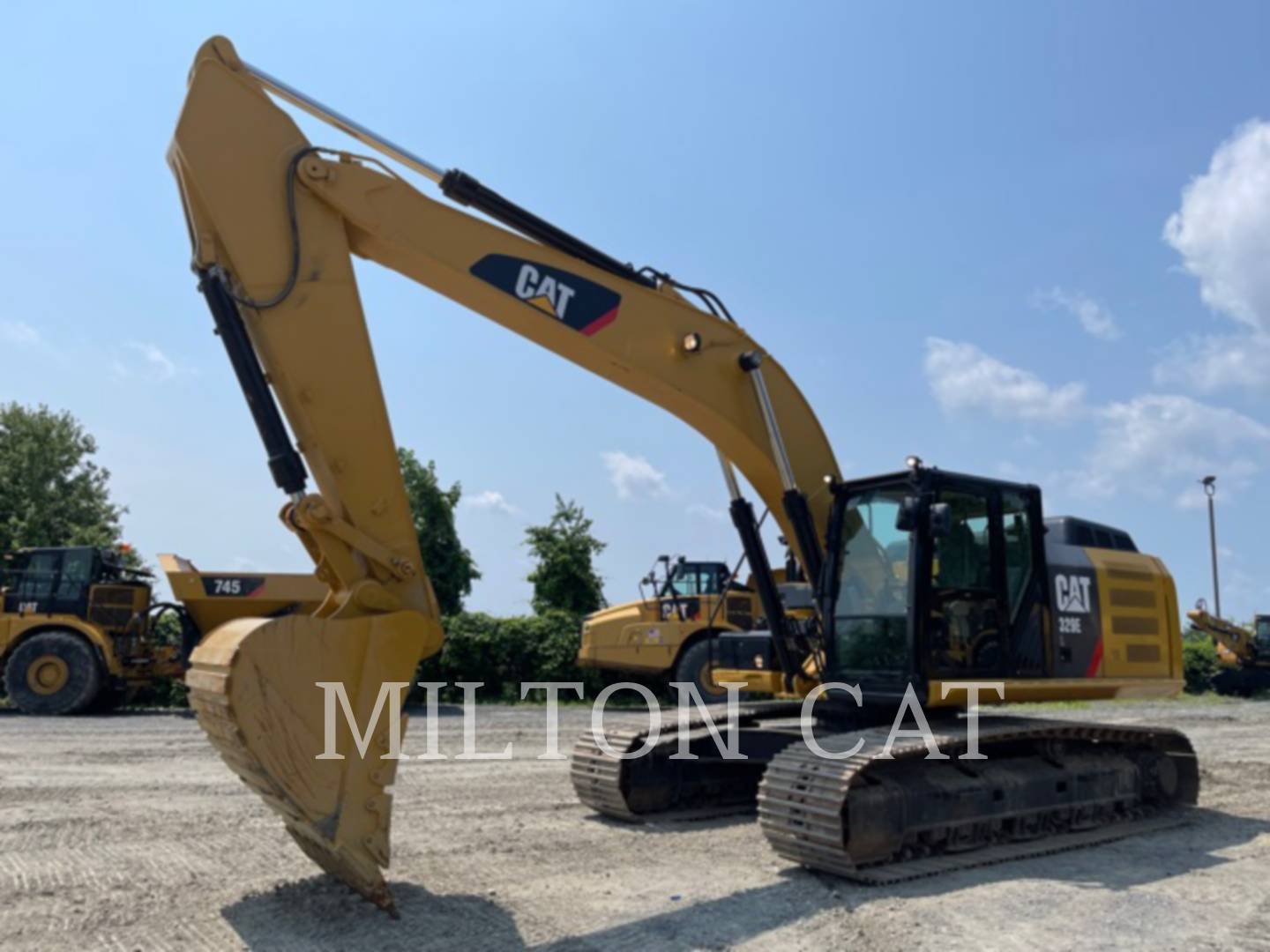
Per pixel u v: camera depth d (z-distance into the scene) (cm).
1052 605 838
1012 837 779
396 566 576
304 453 596
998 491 820
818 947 514
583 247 726
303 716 507
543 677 2256
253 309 581
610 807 849
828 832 637
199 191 582
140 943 499
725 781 929
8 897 573
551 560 2880
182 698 2019
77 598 1789
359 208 626
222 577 1847
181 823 781
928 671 744
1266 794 1048
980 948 515
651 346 743
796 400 823
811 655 835
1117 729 883
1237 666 2958
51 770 1050
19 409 3186
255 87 606
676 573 2059
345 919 541
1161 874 684
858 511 809
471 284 672
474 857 703
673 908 580
